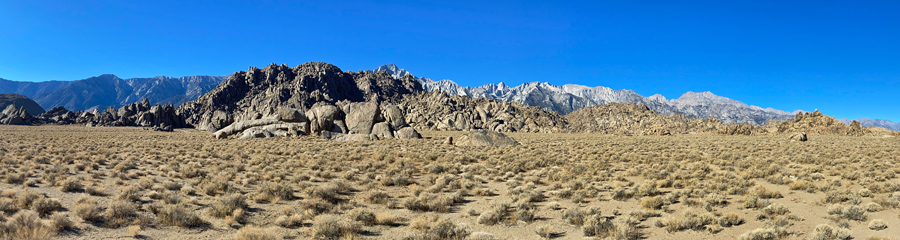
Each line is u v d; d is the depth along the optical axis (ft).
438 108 609.42
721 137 242.37
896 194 50.11
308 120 214.48
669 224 41.52
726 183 64.49
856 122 273.95
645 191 58.08
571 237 39.09
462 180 69.82
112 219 39.83
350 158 107.45
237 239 35.55
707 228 40.16
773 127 310.65
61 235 34.76
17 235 32.50
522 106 654.12
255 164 94.43
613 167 92.22
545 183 70.69
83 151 113.70
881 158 97.40
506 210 49.88
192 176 71.72
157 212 43.73
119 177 65.77
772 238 36.17
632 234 38.29
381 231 40.93
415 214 48.21
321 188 56.03
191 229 39.27
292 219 42.06
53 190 53.47
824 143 161.58
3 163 78.59
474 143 156.35
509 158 107.65
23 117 411.54
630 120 618.03
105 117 458.50
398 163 97.19
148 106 517.14
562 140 214.28
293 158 106.93
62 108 491.31
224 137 207.21
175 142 164.66
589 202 54.60
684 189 59.11
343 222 41.83
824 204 49.52
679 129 451.12
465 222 44.50
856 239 35.50
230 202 46.83
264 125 217.36
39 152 106.22
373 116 217.97
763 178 72.84
